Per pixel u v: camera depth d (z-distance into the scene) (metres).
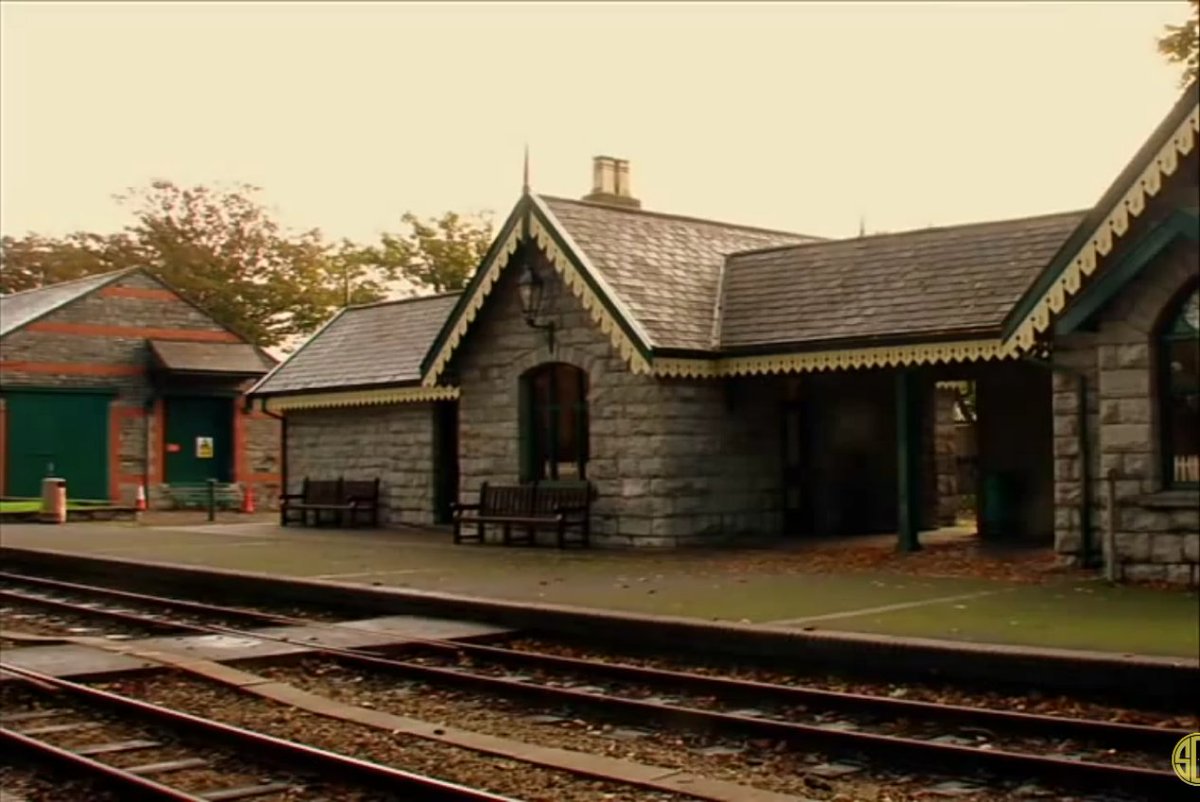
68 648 12.87
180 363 36.31
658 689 11.38
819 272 20.52
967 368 21.02
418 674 11.84
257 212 52.09
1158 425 15.24
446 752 9.07
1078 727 9.08
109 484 36.25
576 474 21.36
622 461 20.44
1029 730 9.27
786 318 19.86
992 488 20.72
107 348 36.50
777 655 11.89
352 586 15.95
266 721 10.10
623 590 15.13
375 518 26.36
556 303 21.41
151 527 27.50
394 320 28.33
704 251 22.28
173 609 16.81
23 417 34.91
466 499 22.84
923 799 7.96
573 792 8.02
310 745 9.32
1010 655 10.54
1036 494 20.44
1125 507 15.35
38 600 17.22
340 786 8.22
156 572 18.92
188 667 11.80
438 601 14.88
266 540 23.27
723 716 9.67
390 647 13.21
